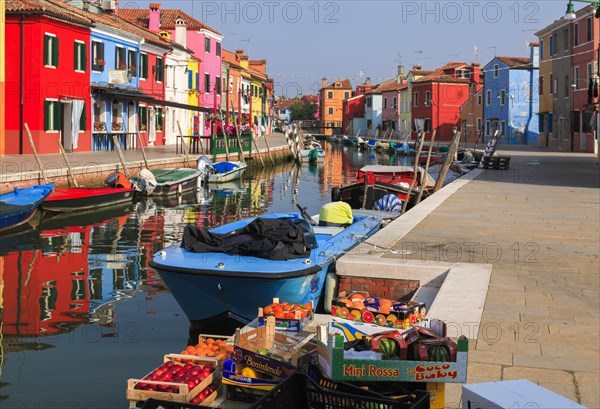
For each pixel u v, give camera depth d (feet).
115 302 41.65
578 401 20.76
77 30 120.47
